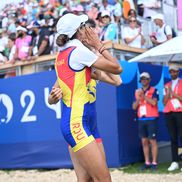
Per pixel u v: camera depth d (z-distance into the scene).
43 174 10.28
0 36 17.08
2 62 15.38
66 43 4.00
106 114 10.09
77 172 4.23
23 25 16.81
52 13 15.75
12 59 14.71
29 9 16.94
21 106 11.44
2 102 11.82
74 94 3.88
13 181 9.60
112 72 3.88
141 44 13.89
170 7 15.28
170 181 8.16
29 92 11.27
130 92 10.41
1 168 11.82
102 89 10.14
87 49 3.89
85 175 4.18
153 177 8.63
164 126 11.59
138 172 9.30
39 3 16.58
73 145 3.83
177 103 9.40
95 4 15.05
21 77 11.43
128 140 10.21
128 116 10.28
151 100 9.48
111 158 9.98
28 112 11.29
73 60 3.86
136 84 10.63
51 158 10.87
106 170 3.79
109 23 13.17
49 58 13.12
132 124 10.38
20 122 11.46
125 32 13.74
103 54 3.91
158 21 13.91
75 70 3.87
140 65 10.84
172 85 9.54
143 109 9.56
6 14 17.64
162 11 15.48
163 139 11.48
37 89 11.11
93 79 4.13
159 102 11.49
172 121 9.48
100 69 3.85
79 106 3.86
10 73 14.48
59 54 4.04
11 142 11.62
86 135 3.80
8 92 11.69
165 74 11.74
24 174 10.57
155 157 9.44
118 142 9.91
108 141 10.05
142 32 14.63
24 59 13.80
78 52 3.85
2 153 11.81
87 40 3.98
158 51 9.34
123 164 9.98
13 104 11.59
